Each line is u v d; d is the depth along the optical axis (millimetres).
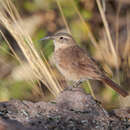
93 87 12984
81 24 15086
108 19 17188
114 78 13555
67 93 9898
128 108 10320
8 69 13016
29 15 15945
